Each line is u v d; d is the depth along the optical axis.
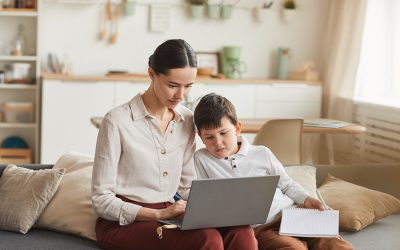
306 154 6.27
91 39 6.34
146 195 2.68
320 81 6.46
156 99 2.69
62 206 2.97
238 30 6.64
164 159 2.70
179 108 2.82
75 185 3.04
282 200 2.95
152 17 6.38
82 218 2.91
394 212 3.48
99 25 6.33
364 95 6.12
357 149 5.92
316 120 4.75
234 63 6.49
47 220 2.96
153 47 6.45
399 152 5.31
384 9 5.90
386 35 5.89
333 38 6.41
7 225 2.92
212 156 2.88
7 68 6.14
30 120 6.12
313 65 6.55
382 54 5.94
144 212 2.56
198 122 2.79
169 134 2.73
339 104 6.22
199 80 6.14
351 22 6.08
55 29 6.26
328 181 3.66
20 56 5.98
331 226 2.81
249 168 2.89
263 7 6.66
